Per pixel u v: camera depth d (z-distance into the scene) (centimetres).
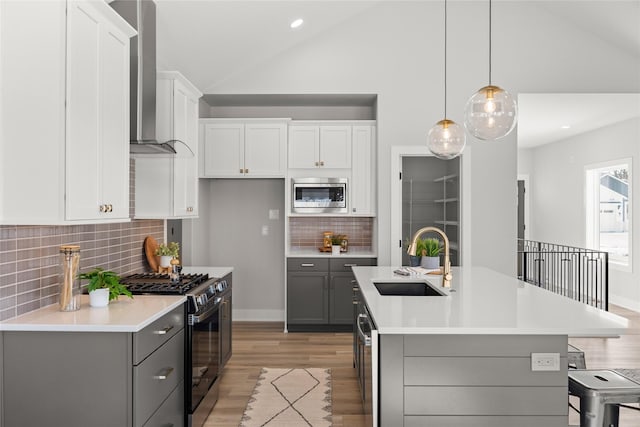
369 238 595
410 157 540
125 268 350
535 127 747
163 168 359
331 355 457
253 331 550
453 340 217
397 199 536
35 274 241
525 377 217
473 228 533
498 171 534
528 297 286
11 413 210
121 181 257
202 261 575
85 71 219
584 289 791
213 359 336
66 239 271
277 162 548
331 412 328
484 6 535
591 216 792
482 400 218
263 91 535
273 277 606
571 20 530
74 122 210
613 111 627
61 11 202
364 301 292
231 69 516
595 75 532
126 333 208
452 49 535
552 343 217
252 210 605
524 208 988
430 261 401
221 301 352
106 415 209
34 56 203
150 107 326
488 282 343
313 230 598
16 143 204
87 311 237
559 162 884
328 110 598
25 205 204
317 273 541
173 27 382
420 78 535
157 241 414
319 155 550
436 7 535
